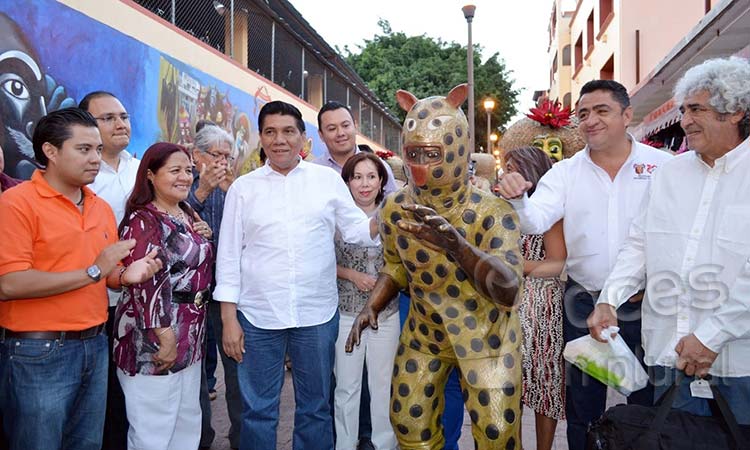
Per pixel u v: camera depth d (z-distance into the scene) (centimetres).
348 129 405
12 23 442
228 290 288
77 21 512
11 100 440
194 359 280
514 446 227
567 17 2241
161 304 259
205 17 883
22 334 234
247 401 289
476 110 2719
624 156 282
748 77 217
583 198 284
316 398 295
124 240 252
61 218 241
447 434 319
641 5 1188
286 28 1092
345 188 312
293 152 289
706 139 227
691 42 649
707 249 232
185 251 271
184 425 287
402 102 238
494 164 793
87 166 243
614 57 1280
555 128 380
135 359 261
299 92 1312
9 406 238
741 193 226
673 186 245
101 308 259
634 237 262
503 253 218
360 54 2950
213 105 798
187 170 278
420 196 226
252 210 289
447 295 229
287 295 285
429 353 242
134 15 605
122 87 580
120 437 307
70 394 244
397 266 253
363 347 319
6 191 238
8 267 225
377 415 314
